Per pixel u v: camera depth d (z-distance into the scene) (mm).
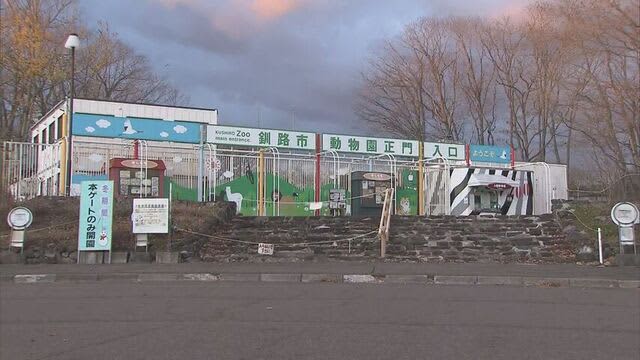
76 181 22891
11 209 18047
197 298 11219
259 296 11562
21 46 38312
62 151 21672
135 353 6961
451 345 7492
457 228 19953
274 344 7461
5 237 17031
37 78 41094
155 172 22516
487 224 20156
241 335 7973
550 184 31203
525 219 20406
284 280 14375
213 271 14797
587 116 27531
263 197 24781
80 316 9312
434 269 15430
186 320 9023
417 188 27828
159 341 7586
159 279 14258
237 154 25062
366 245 18891
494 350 7258
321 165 26344
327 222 20297
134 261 16656
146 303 10594
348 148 27656
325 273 14617
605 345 7582
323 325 8703
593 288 13383
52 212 18781
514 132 48156
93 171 23344
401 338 7867
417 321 9086
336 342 7598
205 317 9273
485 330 8438
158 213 17031
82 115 23266
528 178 29938
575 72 29375
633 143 25453
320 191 26094
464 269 15477
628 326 8836
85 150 23328
